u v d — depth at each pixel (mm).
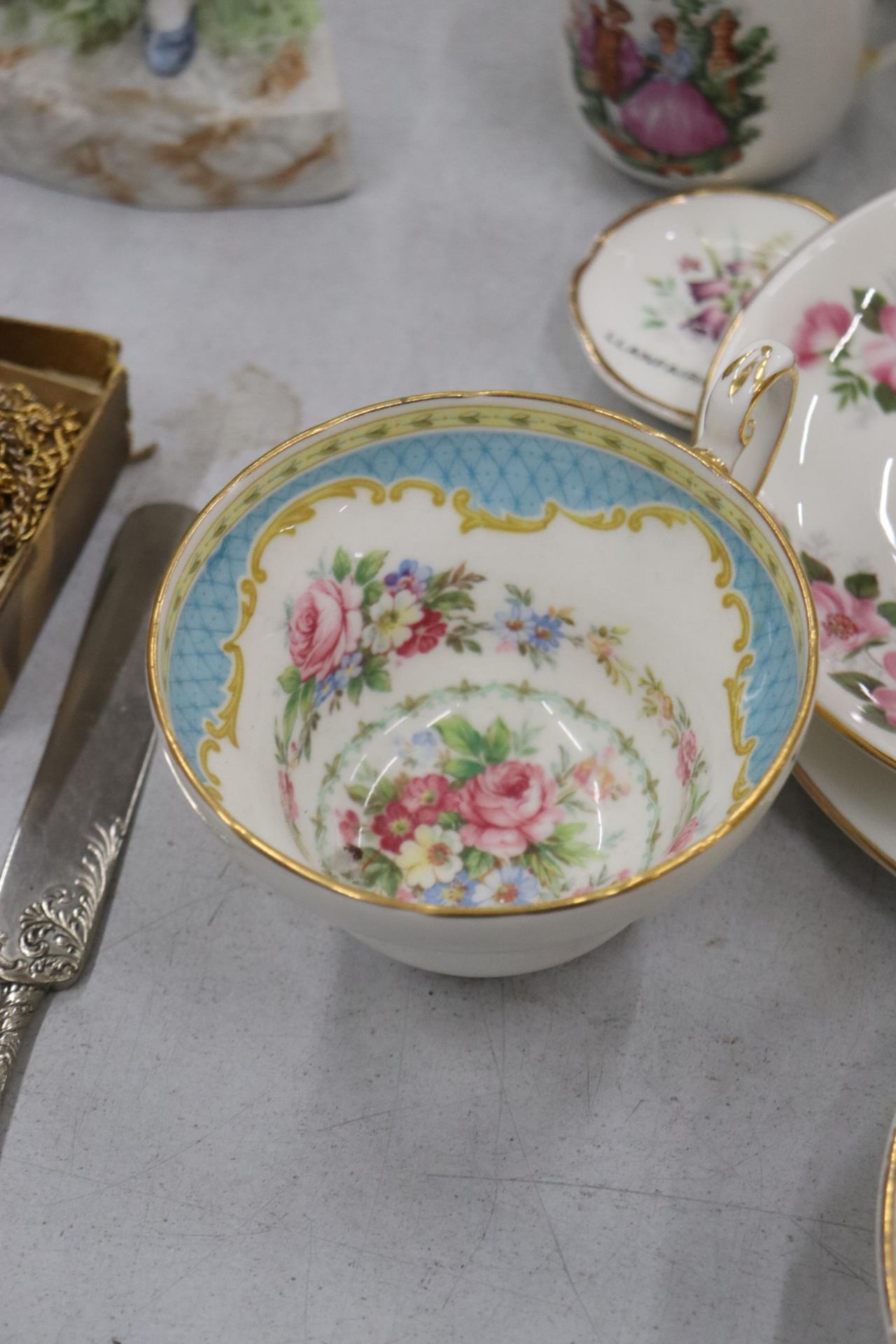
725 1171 445
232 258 730
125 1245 431
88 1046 475
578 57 691
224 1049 474
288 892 375
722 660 461
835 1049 472
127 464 641
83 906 493
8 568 536
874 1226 429
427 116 797
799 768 494
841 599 516
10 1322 416
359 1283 425
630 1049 472
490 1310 419
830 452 550
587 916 358
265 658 465
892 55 706
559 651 507
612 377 644
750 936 500
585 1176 445
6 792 538
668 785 470
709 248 702
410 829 481
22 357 623
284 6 695
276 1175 446
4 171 763
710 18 624
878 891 510
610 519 485
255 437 655
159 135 709
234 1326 417
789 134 688
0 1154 450
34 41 697
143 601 575
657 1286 423
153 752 542
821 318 561
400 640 507
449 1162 448
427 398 467
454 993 485
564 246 736
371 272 724
